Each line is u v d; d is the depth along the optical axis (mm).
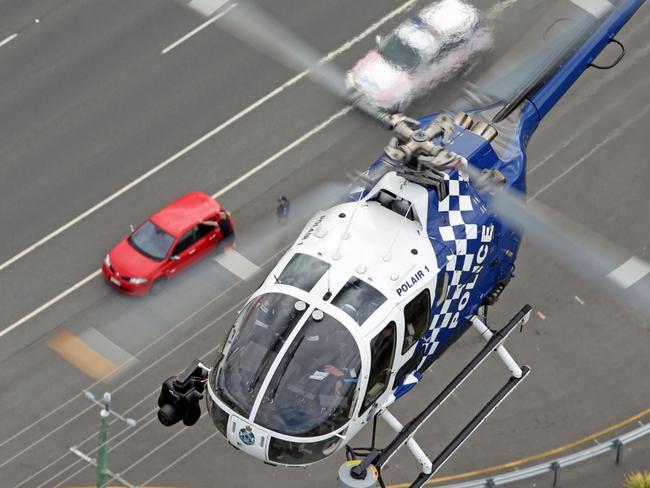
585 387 143500
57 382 141000
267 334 90812
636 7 119562
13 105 164500
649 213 156250
